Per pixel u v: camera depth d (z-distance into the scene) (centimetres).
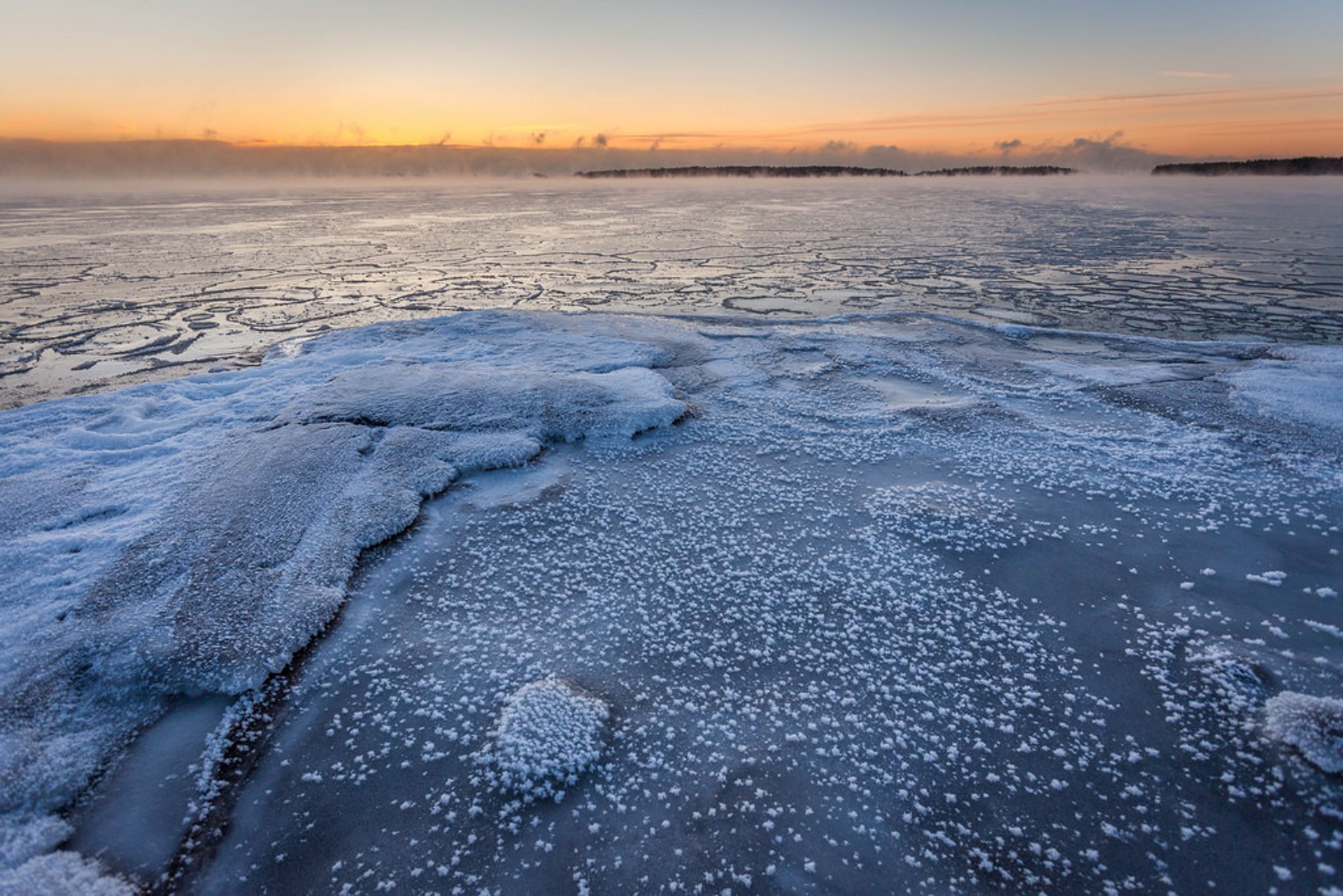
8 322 1441
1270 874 301
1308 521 578
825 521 589
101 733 377
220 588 479
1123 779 348
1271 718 377
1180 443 729
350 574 514
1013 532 566
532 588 500
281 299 1719
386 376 881
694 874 302
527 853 312
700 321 1305
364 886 299
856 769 354
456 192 8562
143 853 315
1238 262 2164
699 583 504
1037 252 2467
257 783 350
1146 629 456
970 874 302
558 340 1103
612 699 399
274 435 711
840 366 1010
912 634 453
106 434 745
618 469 689
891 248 2623
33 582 486
